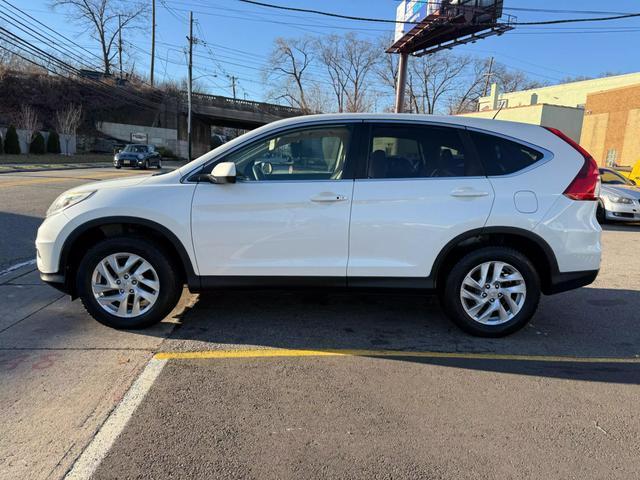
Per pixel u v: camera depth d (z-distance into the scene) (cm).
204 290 410
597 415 301
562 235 398
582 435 279
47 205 1128
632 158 2656
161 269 404
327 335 420
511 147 408
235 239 396
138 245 398
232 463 247
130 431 272
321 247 397
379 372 353
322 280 402
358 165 400
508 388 334
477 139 407
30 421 279
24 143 3731
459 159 404
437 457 256
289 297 520
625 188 1204
